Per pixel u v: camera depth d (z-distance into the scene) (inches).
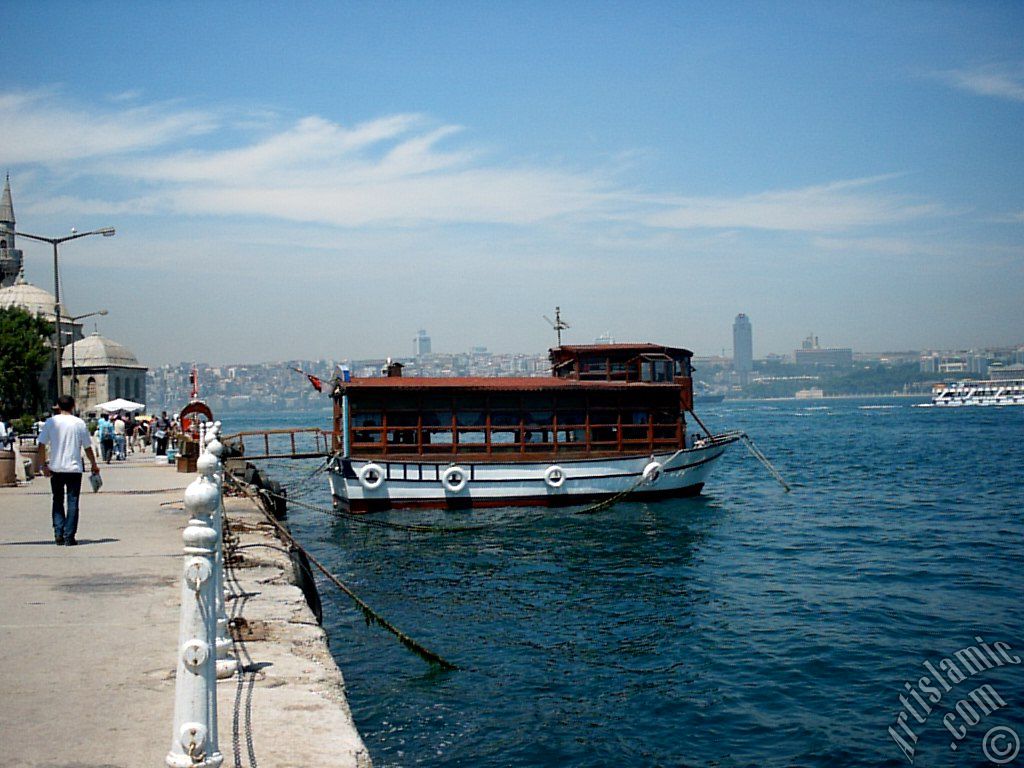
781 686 684.1
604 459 1727.4
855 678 703.1
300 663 444.5
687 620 877.8
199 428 1839.3
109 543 807.7
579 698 650.2
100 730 345.7
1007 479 2330.2
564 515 1641.2
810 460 3191.4
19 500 1189.1
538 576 1103.6
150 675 413.7
